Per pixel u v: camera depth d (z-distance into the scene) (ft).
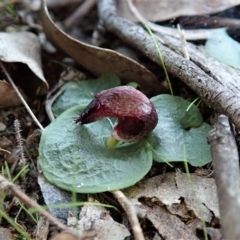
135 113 0.70
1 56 0.78
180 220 0.69
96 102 0.71
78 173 0.71
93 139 0.73
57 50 0.86
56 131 0.74
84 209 0.69
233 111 0.70
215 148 0.67
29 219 0.72
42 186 0.71
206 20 0.85
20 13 0.93
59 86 0.82
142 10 0.88
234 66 0.78
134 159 0.71
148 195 0.70
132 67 0.79
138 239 0.65
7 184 0.68
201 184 0.71
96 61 0.80
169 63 0.78
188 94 0.80
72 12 0.96
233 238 0.61
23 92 0.81
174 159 0.72
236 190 0.63
